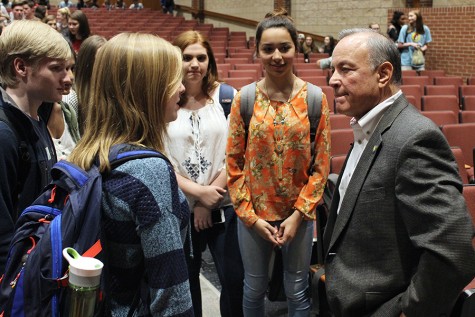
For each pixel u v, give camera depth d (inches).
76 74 98.1
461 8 433.7
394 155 64.0
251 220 94.7
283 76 93.5
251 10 690.8
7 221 67.6
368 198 65.9
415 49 415.2
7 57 72.1
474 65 426.9
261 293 100.4
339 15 565.6
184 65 102.4
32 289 53.1
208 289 138.6
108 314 55.1
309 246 97.6
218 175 105.8
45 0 658.2
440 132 62.9
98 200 53.7
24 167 71.7
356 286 66.8
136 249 55.7
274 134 93.2
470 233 58.5
